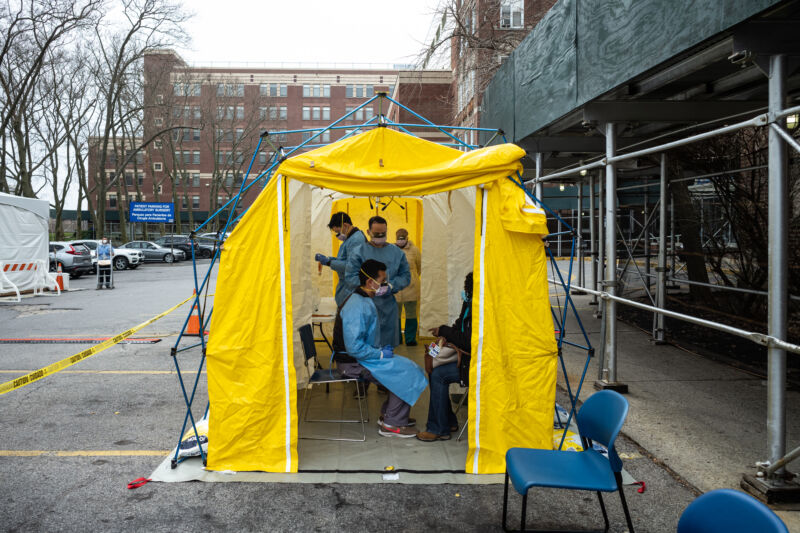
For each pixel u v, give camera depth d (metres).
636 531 3.34
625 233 16.00
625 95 6.11
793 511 3.47
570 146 9.17
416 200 9.08
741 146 9.38
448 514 3.55
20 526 3.37
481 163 4.10
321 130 4.46
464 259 7.21
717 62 5.29
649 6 4.75
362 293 4.83
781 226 3.59
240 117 69.44
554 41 6.94
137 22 30.97
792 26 3.71
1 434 5.01
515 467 3.10
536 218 4.08
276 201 4.22
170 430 5.11
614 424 2.94
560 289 15.80
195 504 3.66
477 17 14.89
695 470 4.16
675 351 8.28
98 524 3.40
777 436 3.60
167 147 54.19
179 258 36.25
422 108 33.25
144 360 7.99
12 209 16.66
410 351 8.04
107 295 16.84
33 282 17.20
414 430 4.89
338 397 6.07
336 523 3.43
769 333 3.64
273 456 4.18
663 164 8.88
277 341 4.20
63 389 6.47
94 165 65.75
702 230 11.10
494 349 4.20
